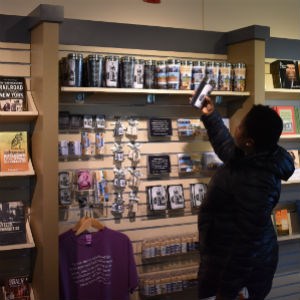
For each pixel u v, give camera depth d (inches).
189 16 156.3
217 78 137.6
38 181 115.9
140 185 139.7
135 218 139.3
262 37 137.6
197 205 143.6
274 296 164.6
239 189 95.7
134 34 137.8
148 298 141.7
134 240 139.3
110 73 123.3
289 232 158.1
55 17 108.9
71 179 129.7
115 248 129.0
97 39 132.8
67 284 123.5
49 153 111.0
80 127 131.1
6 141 116.3
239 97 143.3
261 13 169.0
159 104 141.9
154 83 131.0
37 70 115.0
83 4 140.9
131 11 147.5
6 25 121.0
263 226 95.3
